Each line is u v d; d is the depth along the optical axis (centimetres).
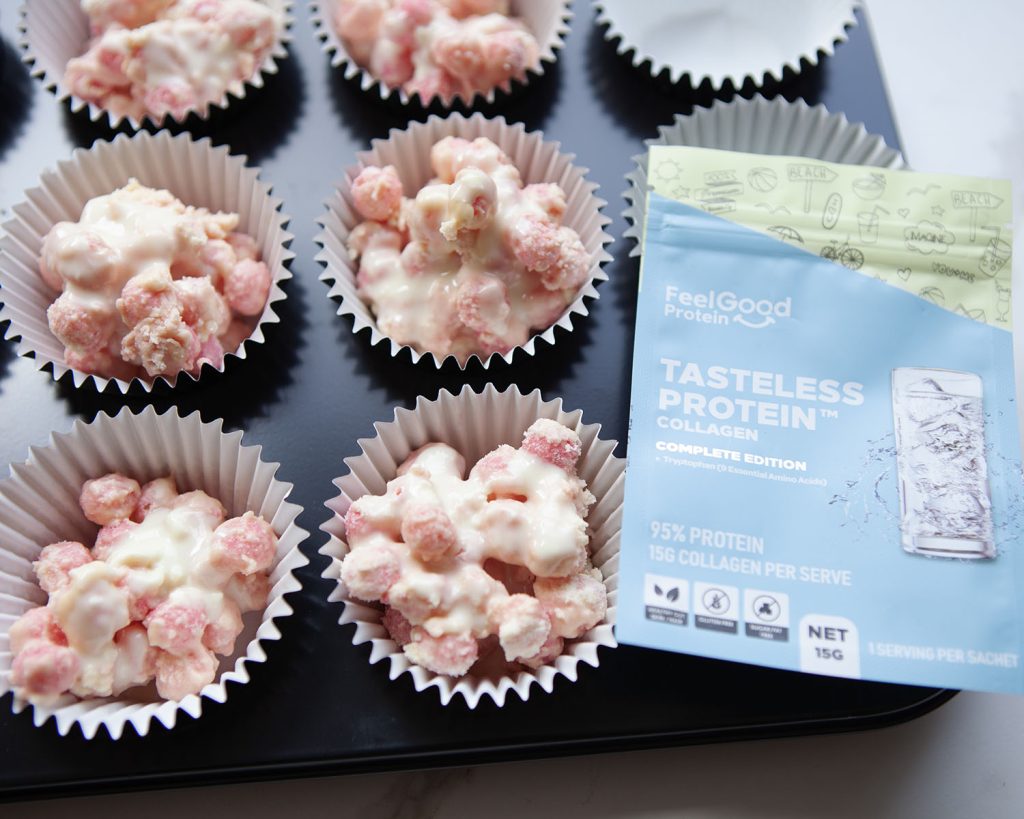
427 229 29
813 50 34
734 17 36
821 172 28
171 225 29
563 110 34
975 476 26
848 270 27
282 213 32
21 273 30
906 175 28
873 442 26
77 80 32
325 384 30
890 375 27
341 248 31
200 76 32
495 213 29
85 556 27
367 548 26
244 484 28
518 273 29
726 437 26
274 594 27
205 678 25
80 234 28
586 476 29
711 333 27
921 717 28
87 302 28
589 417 30
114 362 29
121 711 25
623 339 31
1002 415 26
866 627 25
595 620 26
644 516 25
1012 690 24
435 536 25
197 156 31
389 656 26
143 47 31
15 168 32
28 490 27
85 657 25
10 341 30
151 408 27
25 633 25
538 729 26
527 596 26
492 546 26
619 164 33
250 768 26
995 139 36
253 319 31
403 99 33
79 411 29
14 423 29
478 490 27
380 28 33
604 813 27
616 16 35
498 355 29
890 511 25
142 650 25
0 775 26
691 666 27
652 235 28
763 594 25
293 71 34
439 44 32
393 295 30
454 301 29
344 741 26
